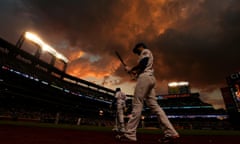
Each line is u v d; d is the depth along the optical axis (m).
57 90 43.78
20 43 42.12
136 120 3.19
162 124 3.10
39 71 43.84
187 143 3.23
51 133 4.90
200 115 53.47
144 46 3.74
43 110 37.84
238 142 3.62
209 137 5.29
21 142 2.65
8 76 34.25
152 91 3.32
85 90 54.03
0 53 36.19
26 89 36.78
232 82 35.81
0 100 31.75
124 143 2.88
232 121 34.66
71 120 40.69
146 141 3.32
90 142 2.95
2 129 5.53
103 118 50.34
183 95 65.56
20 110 33.12
